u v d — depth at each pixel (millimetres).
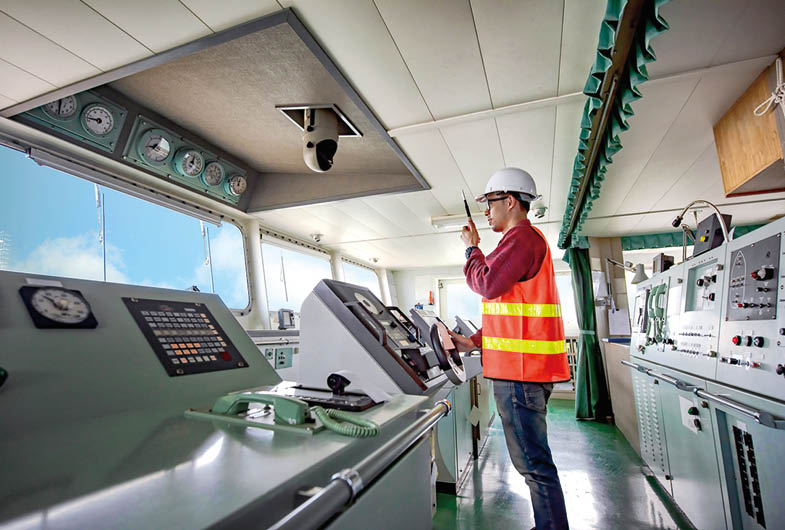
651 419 2814
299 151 3430
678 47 1898
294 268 5531
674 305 2332
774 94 1966
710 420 1763
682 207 4332
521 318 1685
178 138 2988
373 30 1774
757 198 4027
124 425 630
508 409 1676
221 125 2943
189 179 3355
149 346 817
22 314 664
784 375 1210
